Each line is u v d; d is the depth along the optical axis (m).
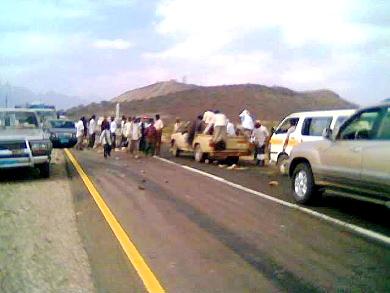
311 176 9.14
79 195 10.66
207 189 11.45
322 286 4.88
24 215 8.57
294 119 13.92
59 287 4.96
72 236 6.99
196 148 19.45
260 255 5.95
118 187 11.78
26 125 14.89
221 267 5.50
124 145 26.39
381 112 7.59
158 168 16.48
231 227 7.42
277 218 8.09
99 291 4.82
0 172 15.04
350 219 7.99
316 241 6.58
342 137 8.40
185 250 6.18
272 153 14.71
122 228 7.39
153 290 4.82
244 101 95.62
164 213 8.52
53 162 18.55
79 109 112.69
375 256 5.88
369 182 7.49
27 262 5.79
